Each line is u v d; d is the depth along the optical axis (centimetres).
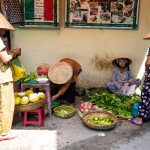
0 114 378
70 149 363
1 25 355
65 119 460
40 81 454
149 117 447
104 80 590
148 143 384
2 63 366
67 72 491
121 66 559
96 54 578
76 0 551
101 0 552
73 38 570
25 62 582
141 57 579
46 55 579
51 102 488
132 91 548
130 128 431
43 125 434
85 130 420
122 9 555
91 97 527
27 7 550
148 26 566
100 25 562
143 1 555
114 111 478
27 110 412
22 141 382
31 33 568
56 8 550
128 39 571
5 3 493
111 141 387
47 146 370
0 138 382
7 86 376
